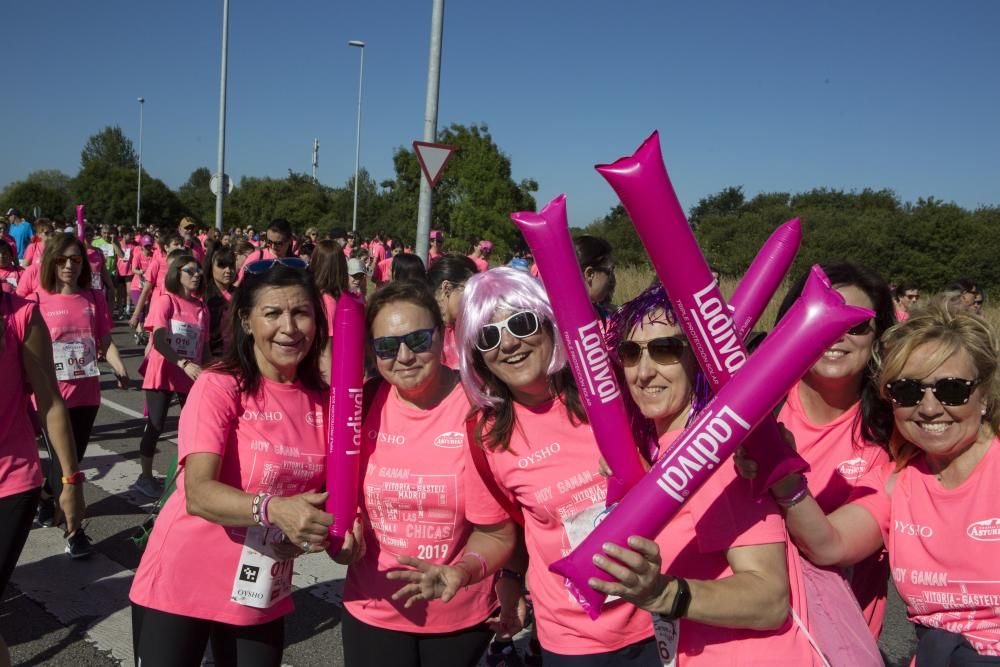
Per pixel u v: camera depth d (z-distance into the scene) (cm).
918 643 197
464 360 220
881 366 198
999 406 185
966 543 185
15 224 1634
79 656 354
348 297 226
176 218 6625
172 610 234
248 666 245
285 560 243
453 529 237
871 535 201
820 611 182
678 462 154
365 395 254
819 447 226
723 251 2675
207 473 224
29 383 298
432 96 1001
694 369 187
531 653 364
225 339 248
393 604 239
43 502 502
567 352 185
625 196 148
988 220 2569
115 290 1752
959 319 188
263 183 6831
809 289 149
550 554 220
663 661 186
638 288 1597
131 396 919
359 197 6412
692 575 183
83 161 9500
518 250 1088
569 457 214
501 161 3222
